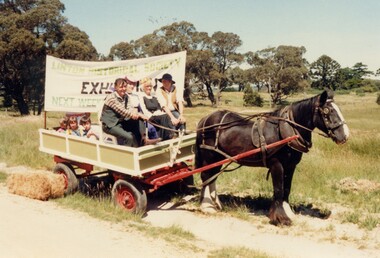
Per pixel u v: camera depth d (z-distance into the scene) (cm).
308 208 967
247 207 968
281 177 839
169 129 895
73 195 954
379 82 16000
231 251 675
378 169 1305
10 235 634
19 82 6438
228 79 10731
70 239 647
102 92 1023
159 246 666
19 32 5962
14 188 926
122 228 750
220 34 10444
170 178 860
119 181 867
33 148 1557
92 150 911
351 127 3144
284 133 816
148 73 1005
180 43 9712
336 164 1353
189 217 892
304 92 10925
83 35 6938
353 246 760
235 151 880
